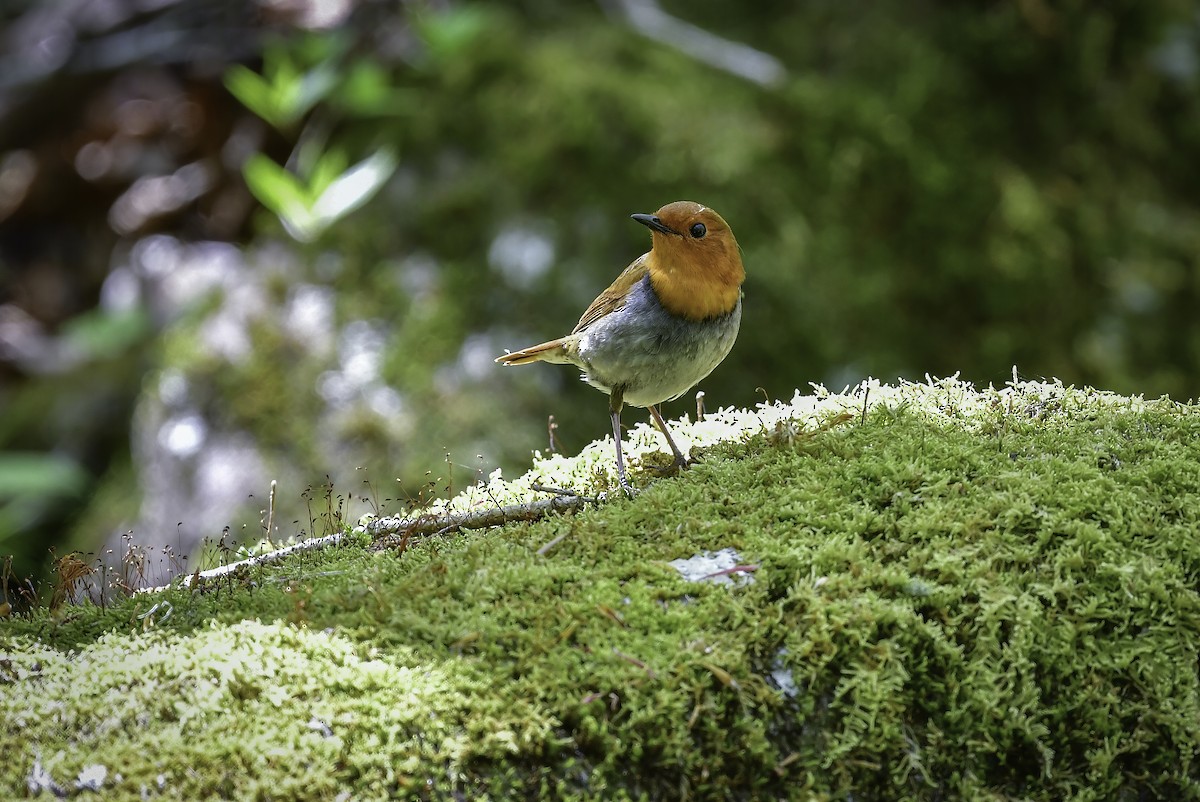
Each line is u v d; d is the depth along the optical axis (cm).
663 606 435
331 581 479
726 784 399
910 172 1198
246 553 579
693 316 643
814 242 1137
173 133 1377
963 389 628
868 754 409
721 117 1191
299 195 1102
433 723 384
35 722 387
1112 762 423
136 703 393
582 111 1177
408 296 1095
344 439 1024
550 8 1323
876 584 441
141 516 1053
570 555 477
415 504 597
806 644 417
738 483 522
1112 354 1181
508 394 1038
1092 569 446
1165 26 1368
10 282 1386
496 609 433
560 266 1096
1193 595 434
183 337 1124
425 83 1241
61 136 1406
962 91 1270
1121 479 488
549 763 387
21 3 1503
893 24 1305
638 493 550
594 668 405
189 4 1403
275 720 382
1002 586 439
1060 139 1290
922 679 424
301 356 1073
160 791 361
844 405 629
